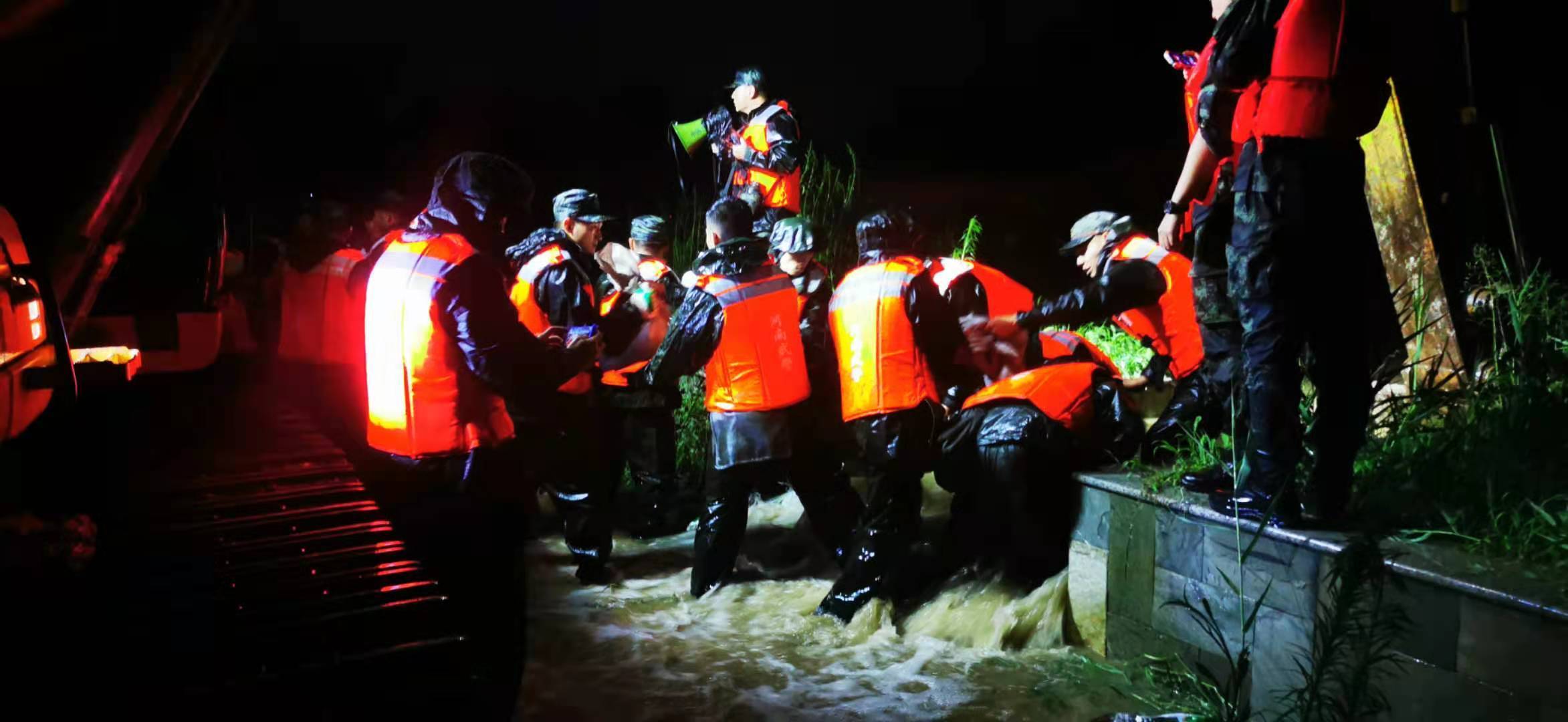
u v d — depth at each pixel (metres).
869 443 4.46
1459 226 4.82
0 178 2.72
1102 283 4.20
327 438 3.99
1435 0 4.73
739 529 4.85
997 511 4.38
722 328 4.64
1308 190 2.98
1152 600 3.76
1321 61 2.93
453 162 4.02
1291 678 3.17
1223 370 3.75
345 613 2.37
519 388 4.02
